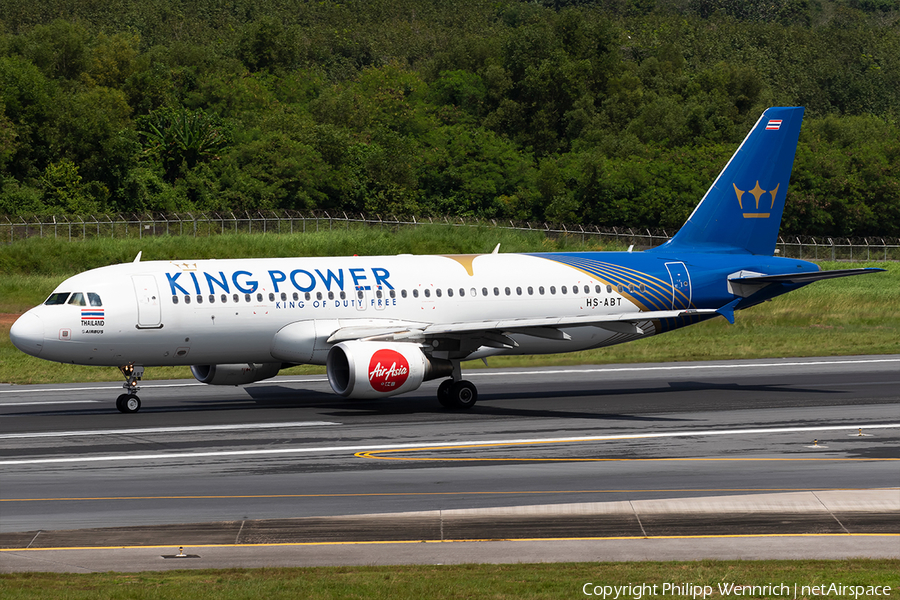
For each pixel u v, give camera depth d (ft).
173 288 315.99
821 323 572.51
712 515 180.14
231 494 203.72
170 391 370.32
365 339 322.14
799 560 150.82
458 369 329.31
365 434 277.64
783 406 324.39
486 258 358.02
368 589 135.95
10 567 150.51
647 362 445.37
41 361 448.65
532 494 201.77
